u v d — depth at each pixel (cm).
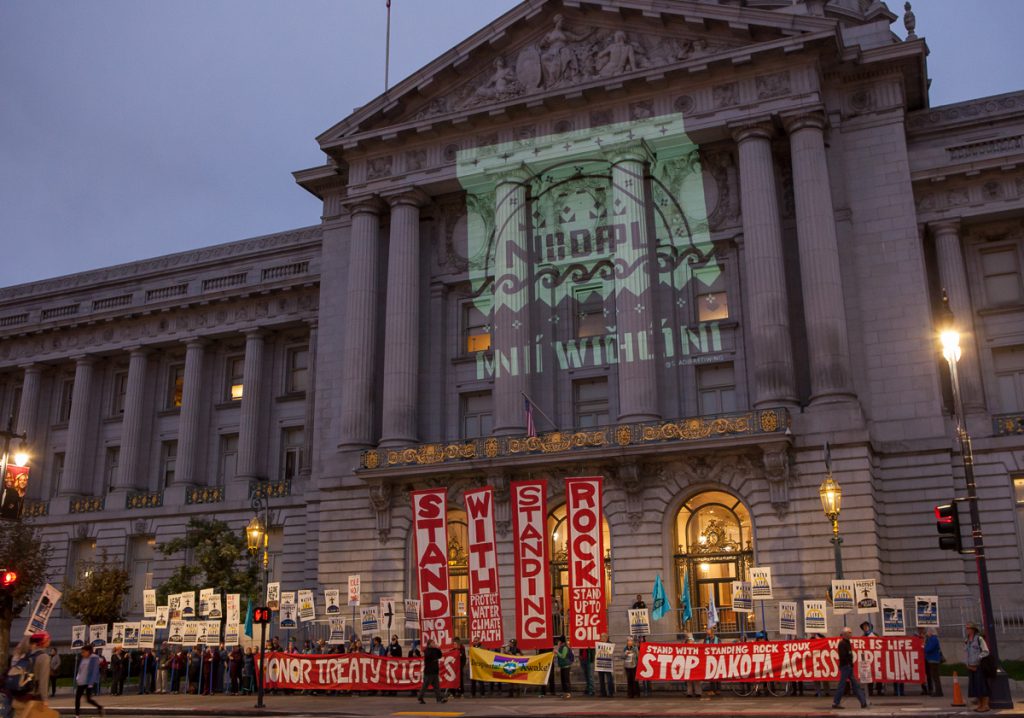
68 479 5775
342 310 4688
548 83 4306
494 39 4406
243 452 5356
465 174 4381
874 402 3722
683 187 4138
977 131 4053
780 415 3500
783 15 3909
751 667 2764
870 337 3781
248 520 5162
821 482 3484
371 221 4553
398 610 3944
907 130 4131
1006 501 3594
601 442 3712
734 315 3962
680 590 3634
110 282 5966
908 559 3538
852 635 3281
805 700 2692
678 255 4088
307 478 5091
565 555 3838
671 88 4106
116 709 2902
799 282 3888
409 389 4247
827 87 4069
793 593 3412
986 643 2216
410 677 3191
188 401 5581
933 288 4028
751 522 3550
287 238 5628
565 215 4303
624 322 3966
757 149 3909
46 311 6119
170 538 5347
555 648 3441
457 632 3941
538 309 4238
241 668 3762
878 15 4916
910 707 2330
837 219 3919
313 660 3347
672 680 2822
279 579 5062
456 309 4478
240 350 5697
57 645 5409
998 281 4022
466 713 2462
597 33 4303
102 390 5994
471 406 4372
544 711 2498
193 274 5794
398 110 4562
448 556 3981
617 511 3712
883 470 3641
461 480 3969
